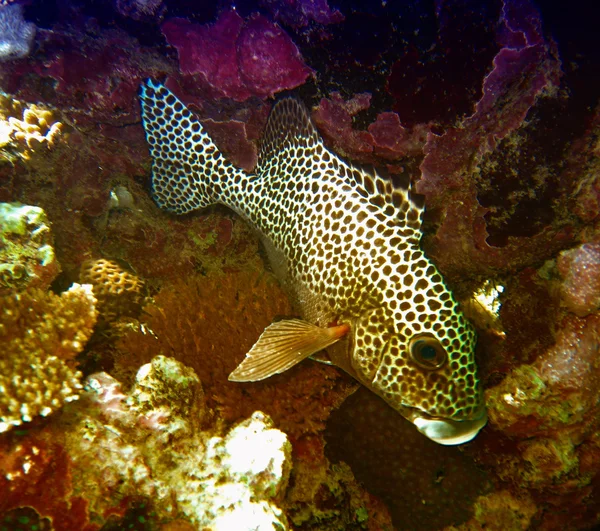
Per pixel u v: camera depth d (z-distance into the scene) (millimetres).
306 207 492
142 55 603
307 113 497
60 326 409
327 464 494
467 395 415
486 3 494
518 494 495
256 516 354
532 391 474
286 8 537
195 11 568
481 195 540
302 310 500
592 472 476
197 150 578
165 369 399
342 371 507
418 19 510
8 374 369
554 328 493
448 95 528
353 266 452
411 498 491
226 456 385
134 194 618
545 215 522
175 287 554
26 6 589
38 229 486
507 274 547
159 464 366
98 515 340
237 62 576
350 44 534
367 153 573
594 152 503
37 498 334
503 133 525
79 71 604
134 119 625
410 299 425
